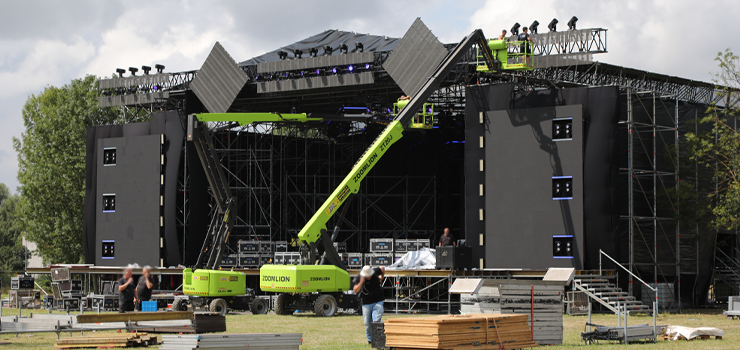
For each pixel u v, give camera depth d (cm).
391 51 3878
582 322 2808
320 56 3956
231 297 3219
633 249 3797
